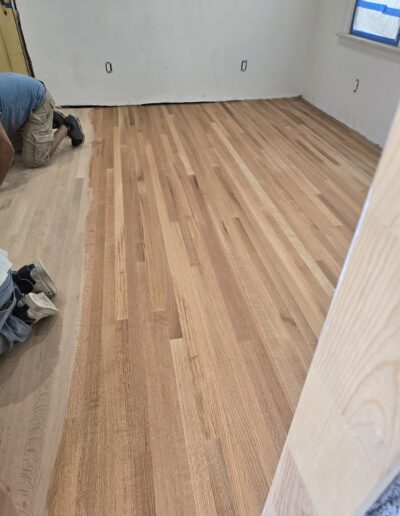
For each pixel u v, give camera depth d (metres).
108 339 1.46
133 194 2.44
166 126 3.60
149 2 3.61
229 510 1.00
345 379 0.40
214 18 3.83
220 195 2.45
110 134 3.39
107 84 4.02
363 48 3.30
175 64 4.05
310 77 4.32
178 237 2.04
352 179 2.71
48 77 3.87
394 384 0.33
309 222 2.21
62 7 3.49
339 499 0.47
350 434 0.42
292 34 4.10
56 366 1.36
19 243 1.97
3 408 1.22
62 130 2.93
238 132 3.49
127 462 1.10
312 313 1.60
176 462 1.10
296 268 1.85
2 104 2.27
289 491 0.62
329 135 3.48
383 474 0.38
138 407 1.24
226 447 1.14
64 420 1.19
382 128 3.23
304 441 0.53
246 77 4.30
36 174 2.65
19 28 3.44
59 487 1.04
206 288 1.71
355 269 0.35
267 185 2.59
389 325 0.32
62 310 1.58
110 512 0.99
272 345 1.46
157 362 1.38
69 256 1.89
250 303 1.64
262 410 1.24
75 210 2.26
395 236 0.29
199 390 1.29
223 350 1.43
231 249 1.96
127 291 1.68
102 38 3.73
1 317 1.30
